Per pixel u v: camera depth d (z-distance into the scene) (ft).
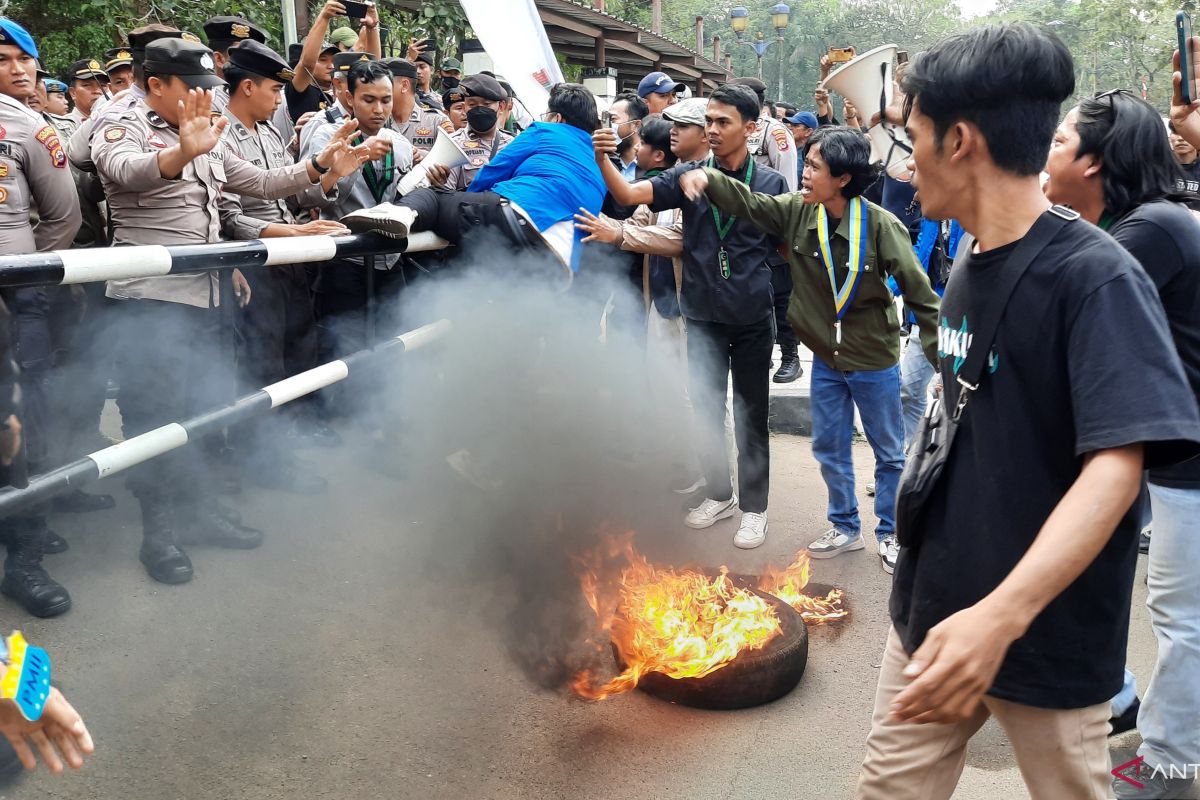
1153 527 8.32
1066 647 5.15
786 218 12.78
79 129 13.84
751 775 8.97
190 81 11.00
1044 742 5.35
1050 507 5.03
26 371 11.32
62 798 7.88
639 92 25.04
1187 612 8.16
